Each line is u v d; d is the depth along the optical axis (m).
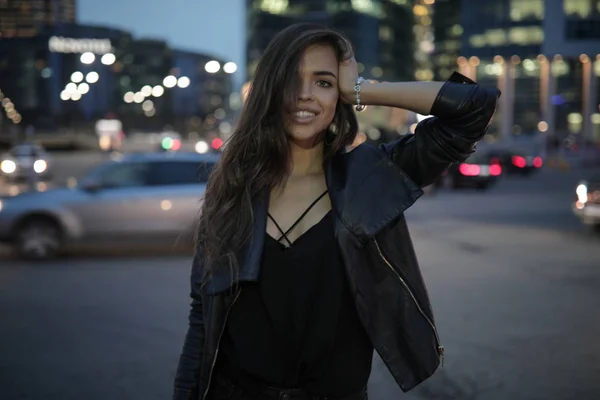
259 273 1.87
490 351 5.77
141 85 163.38
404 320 1.90
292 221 1.92
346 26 91.38
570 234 13.47
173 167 10.80
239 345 1.90
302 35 1.94
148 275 9.28
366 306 1.86
